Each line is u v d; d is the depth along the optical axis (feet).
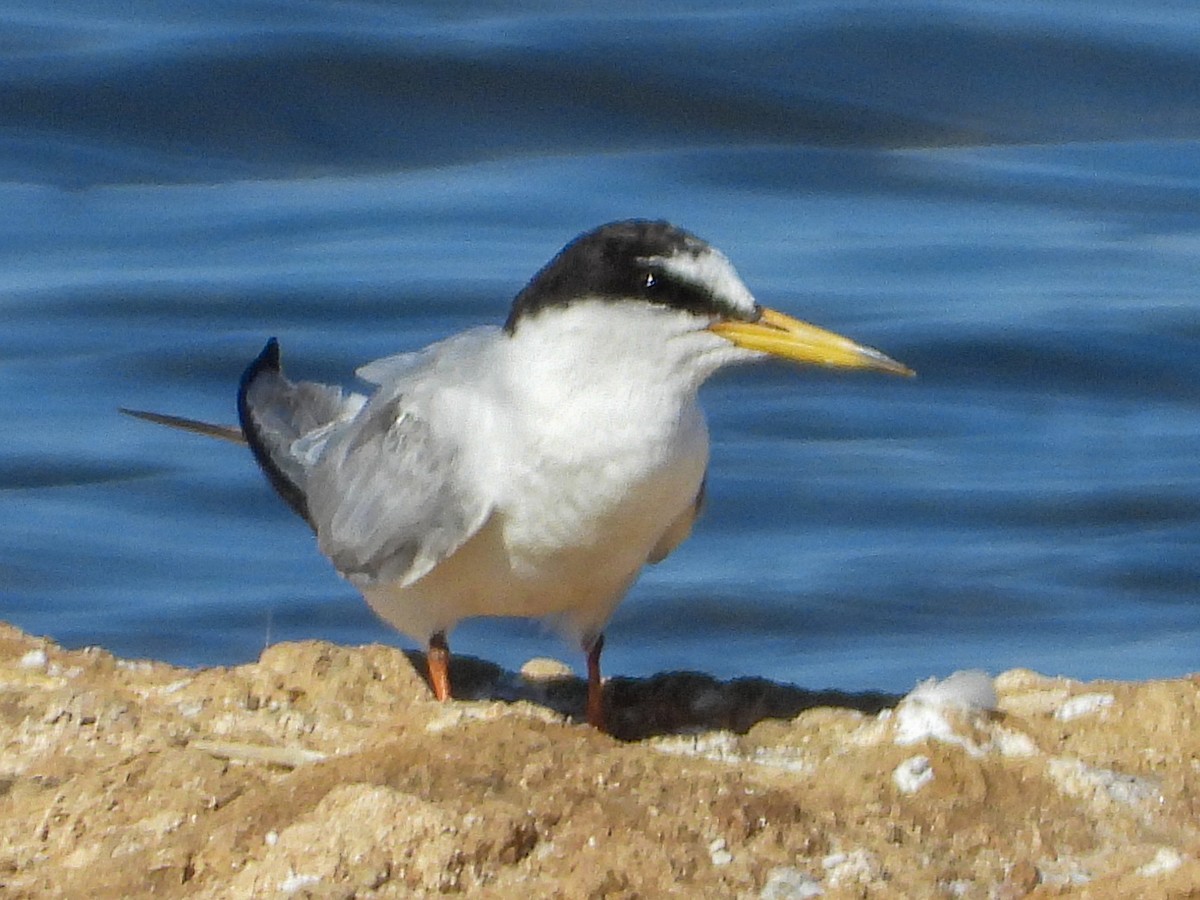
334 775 27.37
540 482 30.81
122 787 27.86
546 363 30.63
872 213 73.46
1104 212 73.10
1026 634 49.70
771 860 26.18
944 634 49.80
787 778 29.12
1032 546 53.78
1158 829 27.89
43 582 52.01
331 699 32.48
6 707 30.73
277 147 76.23
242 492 56.29
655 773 27.58
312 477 35.17
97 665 33.55
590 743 28.27
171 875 25.95
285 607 50.39
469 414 31.42
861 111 77.10
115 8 84.38
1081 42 79.82
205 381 62.28
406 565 32.01
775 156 75.82
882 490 56.75
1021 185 75.10
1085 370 63.72
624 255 30.22
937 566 52.80
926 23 81.00
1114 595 51.34
